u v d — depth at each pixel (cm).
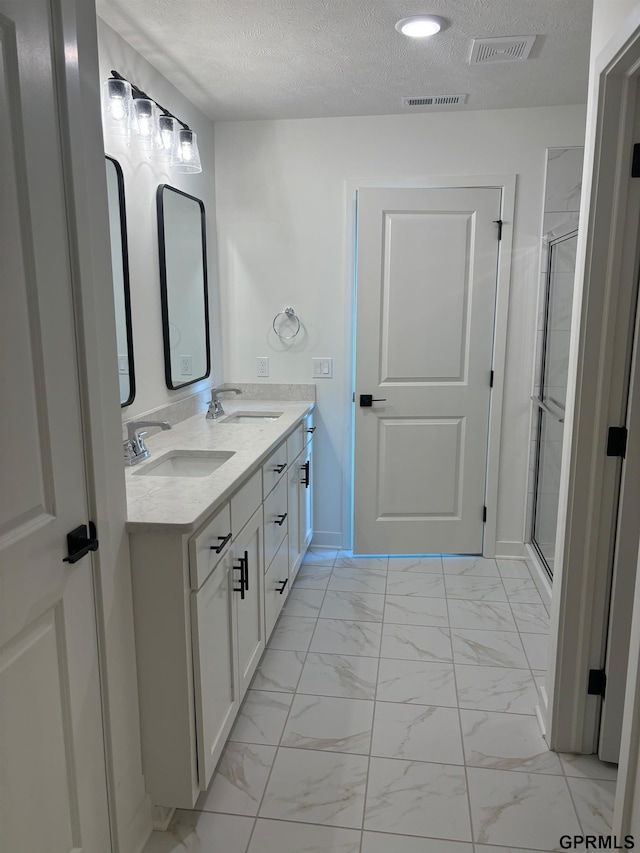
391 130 320
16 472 110
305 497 327
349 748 198
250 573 215
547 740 199
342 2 200
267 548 239
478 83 274
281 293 342
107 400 141
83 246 128
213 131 330
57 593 123
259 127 328
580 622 187
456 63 251
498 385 333
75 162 125
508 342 331
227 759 193
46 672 121
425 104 301
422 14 208
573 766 190
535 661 247
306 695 225
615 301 169
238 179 334
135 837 158
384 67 255
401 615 284
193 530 151
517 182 317
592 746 195
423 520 350
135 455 214
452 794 179
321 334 343
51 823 124
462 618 281
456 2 200
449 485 346
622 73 157
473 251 323
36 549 116
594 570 184
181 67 254
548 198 315
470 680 234
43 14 114
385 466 344
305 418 317
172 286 277
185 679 157
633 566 179
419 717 213
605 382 173
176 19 212
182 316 290
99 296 138
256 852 160
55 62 118
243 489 202
